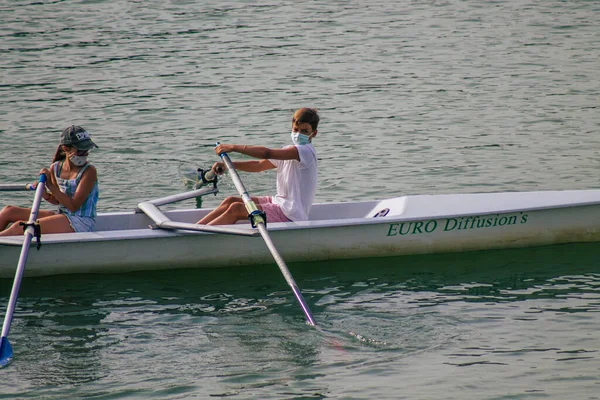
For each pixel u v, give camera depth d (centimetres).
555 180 3569
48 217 2589
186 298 2494
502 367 2030
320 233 2725
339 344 2175
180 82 5409
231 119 4612
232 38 6681
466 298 2480
